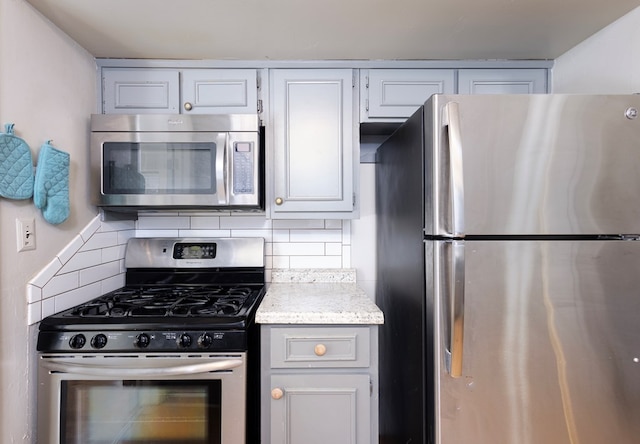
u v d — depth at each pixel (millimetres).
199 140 1396
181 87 1512
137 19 1204
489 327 970
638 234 978
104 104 1490
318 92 1515
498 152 970
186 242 1742
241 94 1510
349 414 1175
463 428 979
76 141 1336
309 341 1184
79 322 1111
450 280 965
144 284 1703
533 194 974
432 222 1021
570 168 975
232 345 1109
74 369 1078
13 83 1033
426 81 1532
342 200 1510
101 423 1113
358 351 1188
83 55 1393
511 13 1195
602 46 1297
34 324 1096
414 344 1151
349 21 1237
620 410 981
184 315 1165
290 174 1509
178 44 1384
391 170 1481
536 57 1520
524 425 976
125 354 1097
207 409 1111
